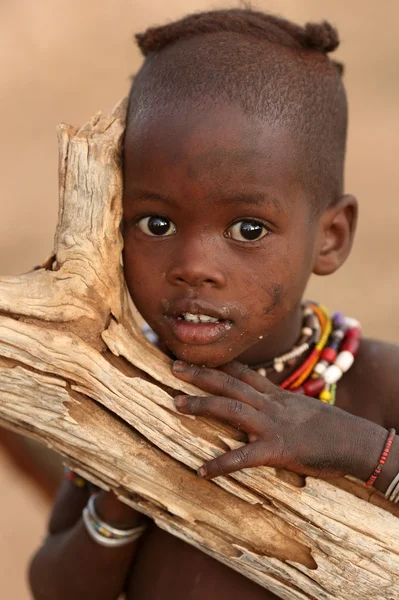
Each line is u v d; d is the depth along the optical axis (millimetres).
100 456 2941
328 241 3229
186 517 2932
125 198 2918
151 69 2973
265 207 2779
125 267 2990
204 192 2734
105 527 3312
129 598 3486
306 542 2871
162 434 2885
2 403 2941
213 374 2900
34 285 2949
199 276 2787
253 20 3037
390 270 9312
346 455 2824
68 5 18594
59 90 15570
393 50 15867
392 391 3320
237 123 2746
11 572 6762
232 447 2871
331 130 3094
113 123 2967
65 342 2891
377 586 2824
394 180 11422
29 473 5422
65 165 2939
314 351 3365
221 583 3215
